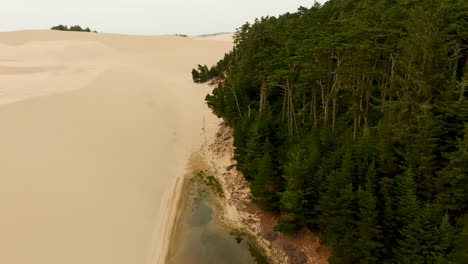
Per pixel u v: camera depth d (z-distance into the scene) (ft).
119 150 150.92
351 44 107.24
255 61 157.58
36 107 171.01
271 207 107.14
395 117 94.22
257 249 102.99
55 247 93.56
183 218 118.32
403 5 121.08
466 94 92.58
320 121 132.36
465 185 74.02
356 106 113.60
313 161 96.27
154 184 135.64
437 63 91.61
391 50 108.17
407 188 77.82
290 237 101.50
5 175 113.09
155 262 98.68
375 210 78.84
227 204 124.77
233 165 145.38
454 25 95.20
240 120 148.77
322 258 92.68
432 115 85.05
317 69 119.34
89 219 106.42
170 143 173.47
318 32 139.44
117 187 124.88
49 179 117.80
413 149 84.33
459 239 65.51
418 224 71.26
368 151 91.09
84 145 146.10
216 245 105.09
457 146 77.71
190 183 140.05
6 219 96.32
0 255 86.02
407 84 95.71
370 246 77.46
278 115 146.82
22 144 133.59
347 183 86.28
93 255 95.09
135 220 112.57
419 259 70.33
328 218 86.94
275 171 106.01
